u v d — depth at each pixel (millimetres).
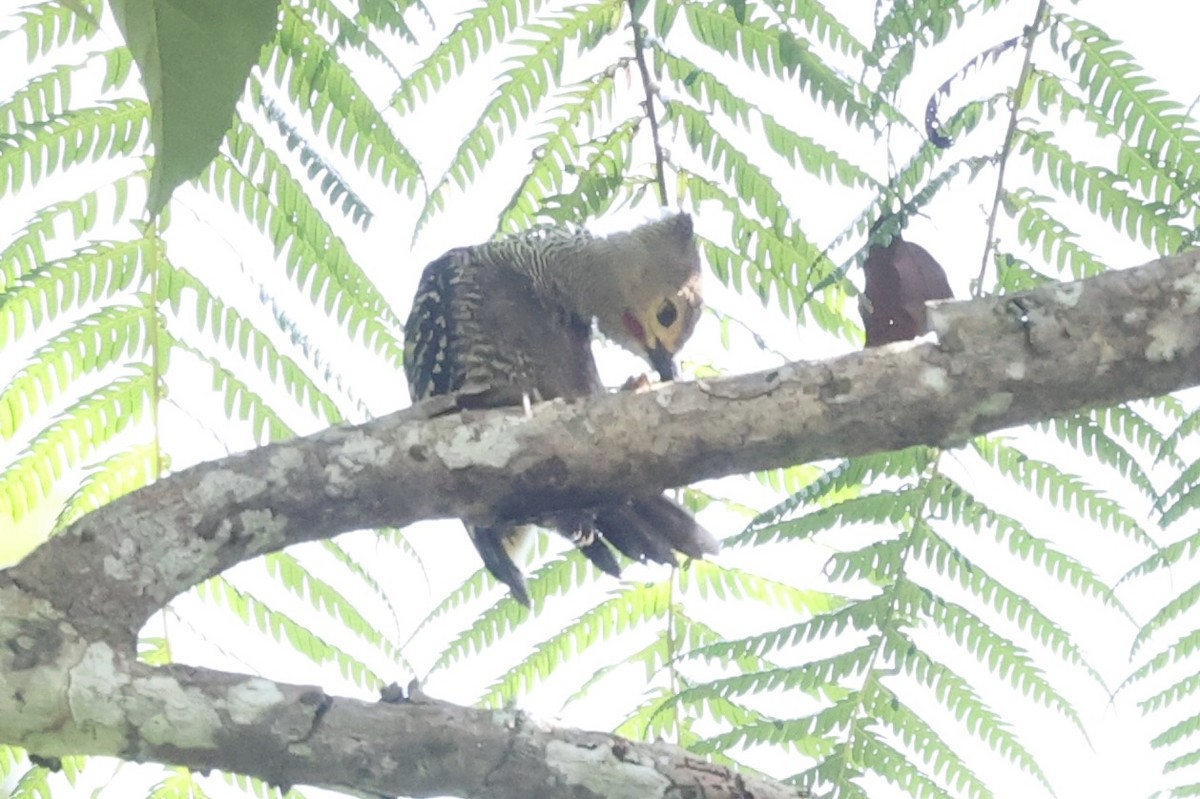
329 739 4996
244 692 5035
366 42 6461
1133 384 5480
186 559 5332
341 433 5602
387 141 6707
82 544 5234
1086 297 5508
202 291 6914
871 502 6809
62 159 6715
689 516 6641
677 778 5129
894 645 6793
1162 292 5477
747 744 6734
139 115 6816
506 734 5078
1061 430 6754
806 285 6969
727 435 5551
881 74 6465
